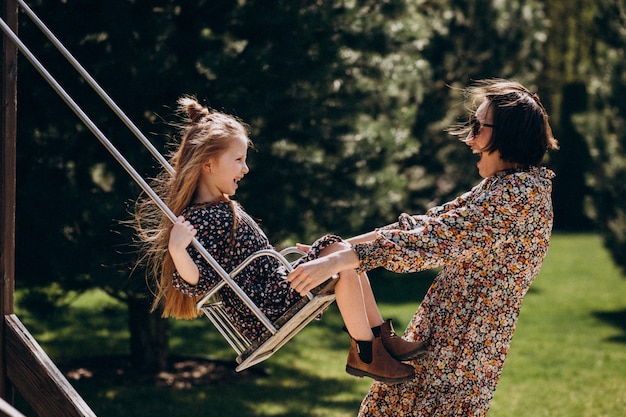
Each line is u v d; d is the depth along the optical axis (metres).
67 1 5.84
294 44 6.11
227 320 2.91
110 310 8.05
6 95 3.02
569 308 12.12
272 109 6.25
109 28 5.82
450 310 2.82
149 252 3.06
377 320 2.90
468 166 11.16
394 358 2.78
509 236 2.71
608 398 7.54
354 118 6.81
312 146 6.60
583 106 19.78
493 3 11.41
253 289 2.84
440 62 11.08
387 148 7.11
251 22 6.14
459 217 2.70
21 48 2.83
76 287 6.95
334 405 7.36
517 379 8.29
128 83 5.89
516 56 11.46
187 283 2.80
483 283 2.77
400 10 7.15
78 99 5.93
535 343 9.97
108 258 5.90
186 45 6.13
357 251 2.64
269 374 8.47
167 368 8.36
